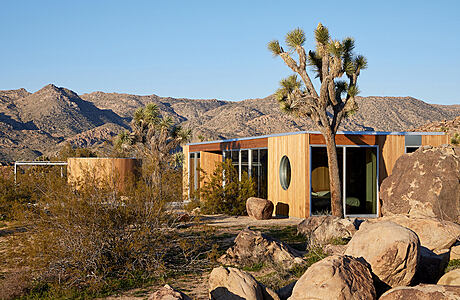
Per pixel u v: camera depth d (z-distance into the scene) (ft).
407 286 20.26
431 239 27.84
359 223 43.32
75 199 32.63
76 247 31.78
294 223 55.16
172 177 39.75
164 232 35.94
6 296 28.27
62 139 540.93
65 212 32.17
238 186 69.31
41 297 28.32
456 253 26.94
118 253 33.17
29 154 410.11
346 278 19.89
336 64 52.47
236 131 461.37
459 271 22.39
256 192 72.95
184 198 39.86
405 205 42.60
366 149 61.87
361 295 19.62
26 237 32.60
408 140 63.10
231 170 71.46
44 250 30.42
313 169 59.98
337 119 54.90
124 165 92.38
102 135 530.27
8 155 399.24
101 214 32.94
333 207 54.85
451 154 43.04
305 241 42.80
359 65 54.13
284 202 64.49
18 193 57.62
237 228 51.60
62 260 31.27
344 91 56.18
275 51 55.62
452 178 41.14
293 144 62.13
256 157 73.26
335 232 40.45
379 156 61.98
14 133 502.79
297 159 61.21
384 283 21.49
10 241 33.12
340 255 21.86
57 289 29.17
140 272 32.81
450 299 18.29
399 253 21.38
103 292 28.96
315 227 44.29
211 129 477.77
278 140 66.13
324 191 60.44
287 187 63.93
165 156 96.22
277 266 31.78
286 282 28.22
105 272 32.07
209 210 68.08
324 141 59.88
